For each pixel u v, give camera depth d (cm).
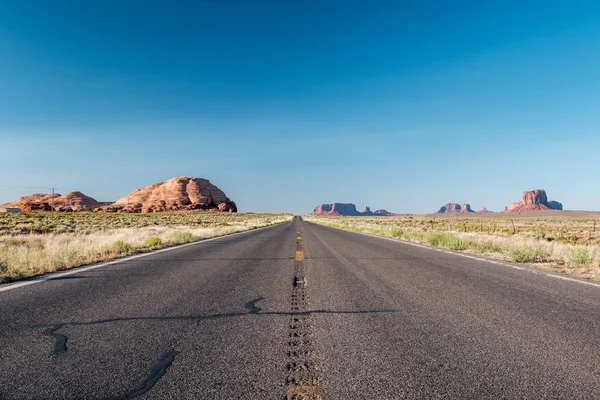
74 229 3184
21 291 601
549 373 279
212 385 260
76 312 465
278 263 970
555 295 555
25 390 253
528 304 499
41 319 432
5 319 432
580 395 246
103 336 369
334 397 242
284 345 344
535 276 735
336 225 4731
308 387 256
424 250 1302
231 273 802
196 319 435
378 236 2275
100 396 245
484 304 500
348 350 329
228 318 440
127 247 1314
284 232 2875
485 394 246
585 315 442
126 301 529
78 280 709
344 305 503
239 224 5400
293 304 512
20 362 301
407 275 755
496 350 326
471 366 292
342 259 1043
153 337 366
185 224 5372
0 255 970
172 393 248
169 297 557
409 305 499
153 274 787
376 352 324
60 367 291
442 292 582
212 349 332
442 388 255
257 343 349
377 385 259
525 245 1201
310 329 395
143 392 250
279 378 272
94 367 291
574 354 316
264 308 489
